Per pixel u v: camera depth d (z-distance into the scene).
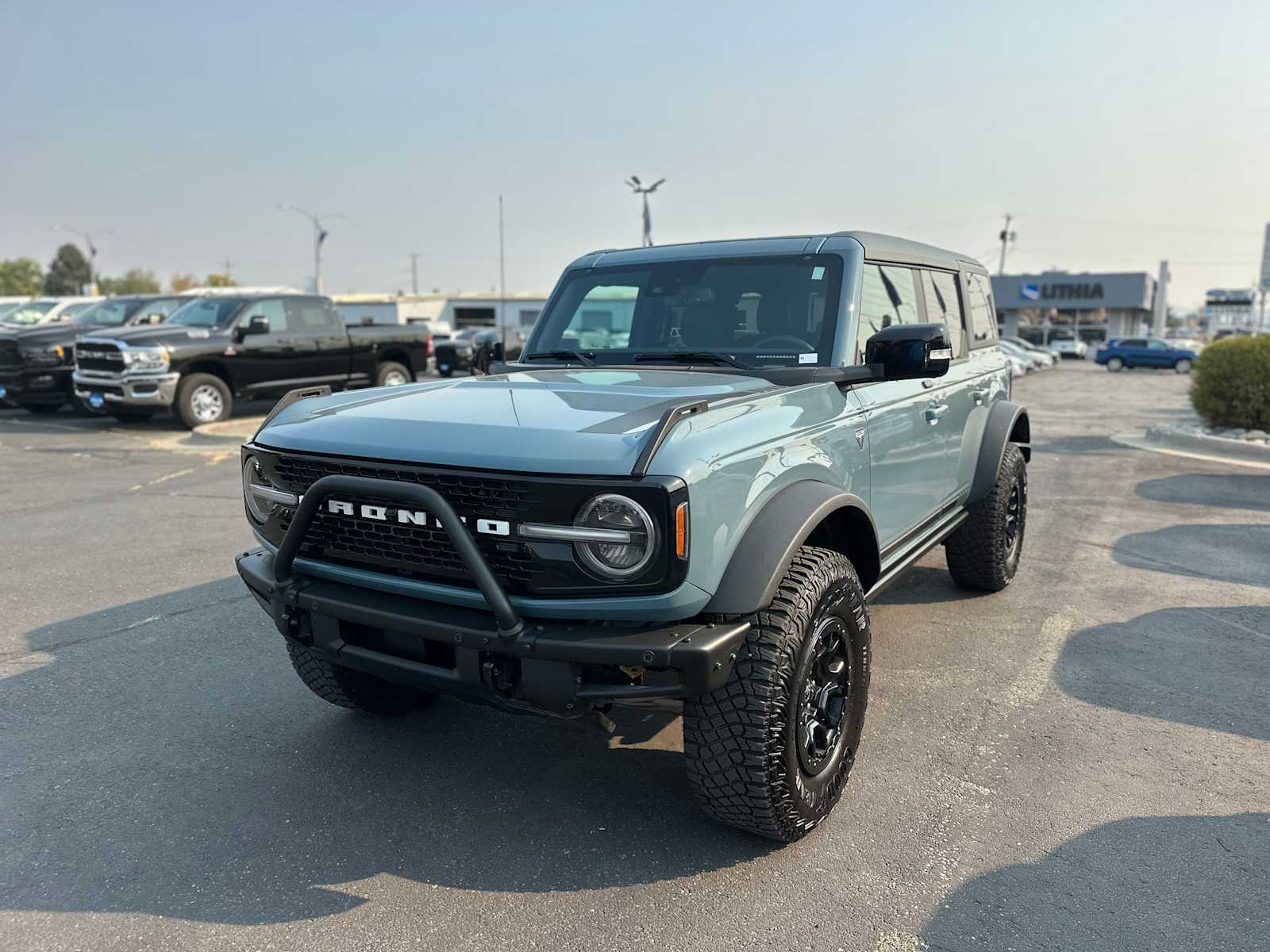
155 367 13.08
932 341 3.48
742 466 2.82
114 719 4.07
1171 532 7.57
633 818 3.27
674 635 2.62
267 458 3.21
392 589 2.94
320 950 2.58
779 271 4.00
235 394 14.00
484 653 2.73
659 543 2.54
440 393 3.42
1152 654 4.80
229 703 4.24
